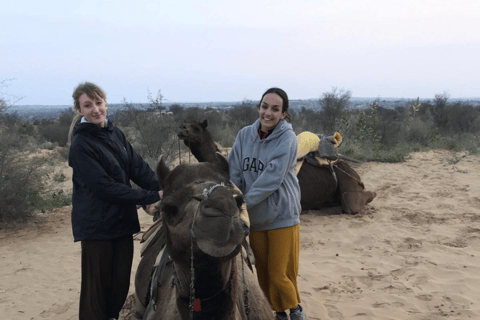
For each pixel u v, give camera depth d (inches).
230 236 60.6
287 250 140.6
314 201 359.3
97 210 130.2
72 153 127.4
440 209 354.9
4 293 230.2
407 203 378.0
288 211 139.2
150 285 119.0
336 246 281.7
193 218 66.0
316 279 227.0
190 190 69.9
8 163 388.2
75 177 133.0
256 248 144.9
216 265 68.3
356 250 271.9
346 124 772.0
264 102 137.6
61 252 300.7
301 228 323.6
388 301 197.2
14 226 373.4
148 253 135.9
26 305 212.2
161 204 71.4
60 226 374.6
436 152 646.5
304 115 1615.4
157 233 133.6
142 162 153.3
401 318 180.9
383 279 222.7
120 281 140.0
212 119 1343.5
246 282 108.3
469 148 633.0
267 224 139.3
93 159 127.8
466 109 1142.3
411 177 482.3
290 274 146.1
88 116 130.0
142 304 139.2
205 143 215.9
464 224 311.9
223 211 60.1
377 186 452.1
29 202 406.6
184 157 585.3
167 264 111.0
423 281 217.8
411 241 282.0
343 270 239.1
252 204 130.9
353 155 613.3
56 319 195.0
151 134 583.2
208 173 76.1
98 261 133.0
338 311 189.0
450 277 222.4
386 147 666.2
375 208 369.1
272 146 139.0
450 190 414.0
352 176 365.4
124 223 135.9
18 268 270.8
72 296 221.8
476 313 181.9
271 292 141.5
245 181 145.6
